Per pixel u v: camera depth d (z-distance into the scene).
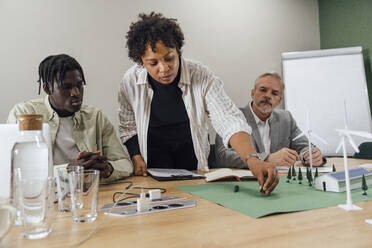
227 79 3.29
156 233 0.59
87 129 1.46
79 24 2.69
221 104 1.50
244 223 0.64
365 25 3.23
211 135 3.10
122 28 2.85
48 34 2.59
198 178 1.29
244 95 3.38
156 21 1.34
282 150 1.63
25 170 0.65
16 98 2.49
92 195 0.69
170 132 1.74
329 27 3.67
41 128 0.70
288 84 3.33
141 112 1.71
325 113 3.24
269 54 3.52
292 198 0.85
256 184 1.11
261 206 0.76
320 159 1.62
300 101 3.29
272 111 2.44
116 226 0.64
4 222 0.50
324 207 0.75
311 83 3.30
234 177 1.22
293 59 3.38
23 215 0.58
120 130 1.79
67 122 1.43
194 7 3.14
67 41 2.65
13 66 2.48
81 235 0.59
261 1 3.49
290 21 3.65
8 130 0.81
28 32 2.53
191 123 1.68
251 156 1.08
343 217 0.66
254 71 3.43
